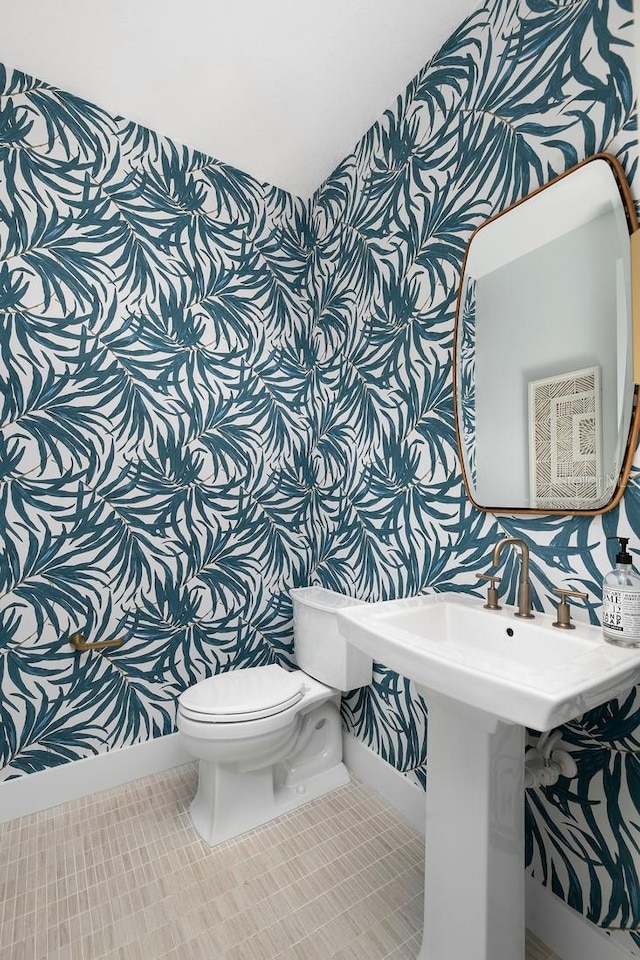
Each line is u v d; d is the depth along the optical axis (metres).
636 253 1.02
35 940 1.17
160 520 1.92
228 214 2.15
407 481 1.72
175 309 1.99
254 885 1.33
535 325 1.25
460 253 1.51
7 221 1.67
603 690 0.81
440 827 1.08
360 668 1.79
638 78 1.03
